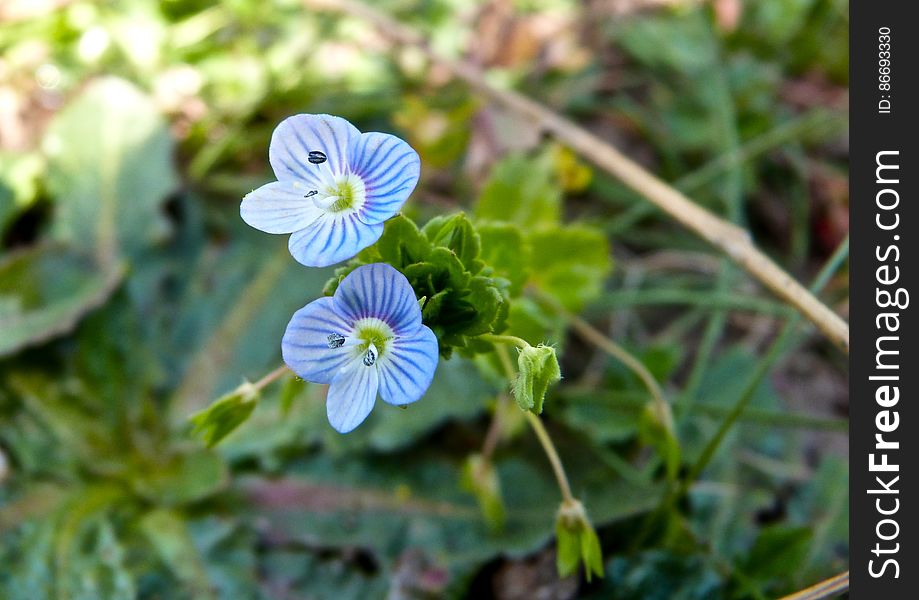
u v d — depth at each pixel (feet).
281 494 0.31
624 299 0.36
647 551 0.29
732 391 0.35
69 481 0.31
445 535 0.30
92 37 0.41
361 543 0.30
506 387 0.29
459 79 0.41
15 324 0.32
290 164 0.23
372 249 0.24
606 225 0.38
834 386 0.37
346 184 0.23
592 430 0.32
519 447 0.32
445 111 0.41
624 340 0.36
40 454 0.31
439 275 0.23
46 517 0.30
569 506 0.26
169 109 0.40
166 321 0.34
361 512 0.31
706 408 0.33
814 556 0.31
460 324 0.24
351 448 0.32
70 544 0.30
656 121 0.43
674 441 0.29
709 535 0.31
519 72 0.43
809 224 0.42
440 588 0.29
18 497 0.31
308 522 0.31
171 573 0.30
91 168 0.36
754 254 0.31
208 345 0.34
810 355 0.38
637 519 0.31
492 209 0.34
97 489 0.31
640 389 0.34
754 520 0.32
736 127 0.43
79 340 0.33
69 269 0.34
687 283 0.39
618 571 0.29
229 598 0.29
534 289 0.32
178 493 0.31
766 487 0.33
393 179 0.23
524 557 0.30
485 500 0.30
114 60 0.41
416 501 0.31
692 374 0.34
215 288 0.35
